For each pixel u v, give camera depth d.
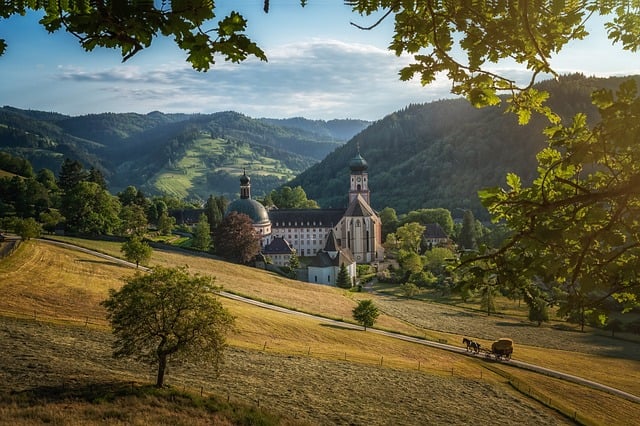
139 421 33.19
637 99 7.60
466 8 10.39
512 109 11.66
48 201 177.50
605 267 8.94
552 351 94.88
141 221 175.00
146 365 50.56
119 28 6.47
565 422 54.78
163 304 42.53
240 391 47.22
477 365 78.19
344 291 144.00
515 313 127.50
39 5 6.42
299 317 97.25
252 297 110.62
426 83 11.17
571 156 8.81
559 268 9.30
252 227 164.88
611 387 71.50
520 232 9.20
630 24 9.88
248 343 70.94
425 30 10.54
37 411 32.69
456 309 130.62
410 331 102.12
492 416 53.31
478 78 11.08
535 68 10.86
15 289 77.06
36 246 114.12
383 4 10.22
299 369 60.72
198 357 42.97
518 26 10.19
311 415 43.69
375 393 55.59
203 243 171.12
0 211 165.50
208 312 43.00
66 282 86.81
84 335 58.72
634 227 8.70
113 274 100.88
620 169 8.90
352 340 84.88
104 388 39.28
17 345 49.78
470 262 9.89
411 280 163.12
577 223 8.86
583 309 9.59
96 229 151.50
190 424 34.22
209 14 6.41
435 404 54.72
